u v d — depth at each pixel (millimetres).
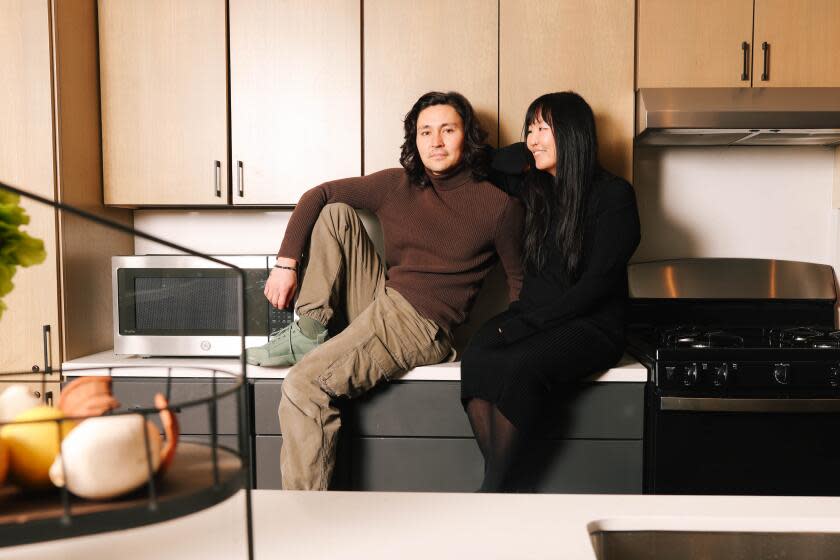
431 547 581
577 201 1724
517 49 1951
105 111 2008
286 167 2002
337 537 602
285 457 1660
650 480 1720
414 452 1770
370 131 1985
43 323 1837
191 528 623
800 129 1888
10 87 1813
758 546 641
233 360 1889
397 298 1812
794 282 2176
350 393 1709
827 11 1919
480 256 1894
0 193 477
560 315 1670
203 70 1987
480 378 1646
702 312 2193
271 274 1842
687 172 2248
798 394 1649
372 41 1968
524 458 1746
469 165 1861
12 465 419
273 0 1975
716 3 1929
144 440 413
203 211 2275
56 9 1804
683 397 1652
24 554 565
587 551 573
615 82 1944
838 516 645
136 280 1893
